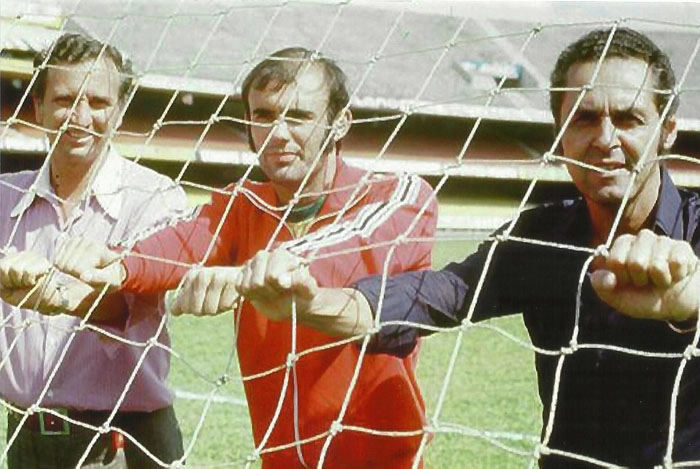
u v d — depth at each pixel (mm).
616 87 1674
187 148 11148
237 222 2266
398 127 2178
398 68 13938
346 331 1703
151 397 2611
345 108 2156
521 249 1868
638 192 1714
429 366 6793
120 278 2061
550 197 7453
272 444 2164
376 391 2086
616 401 1757
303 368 2084
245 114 2273
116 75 2506
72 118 2449
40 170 2605
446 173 2000
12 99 9227
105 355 2529
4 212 2672
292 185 2121
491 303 1878
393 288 1768
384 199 2098
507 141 14133
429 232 2037
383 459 2123
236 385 6145
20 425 2271
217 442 4922
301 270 1580
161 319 2545
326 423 2088
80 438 2607
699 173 9156
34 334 2562
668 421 1709
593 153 1711
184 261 2164
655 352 1709
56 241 2529
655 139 1687
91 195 2539
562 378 1822
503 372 6629
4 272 2039
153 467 2678
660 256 1384
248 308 2139
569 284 1813
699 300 1416
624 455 1759
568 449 1820
